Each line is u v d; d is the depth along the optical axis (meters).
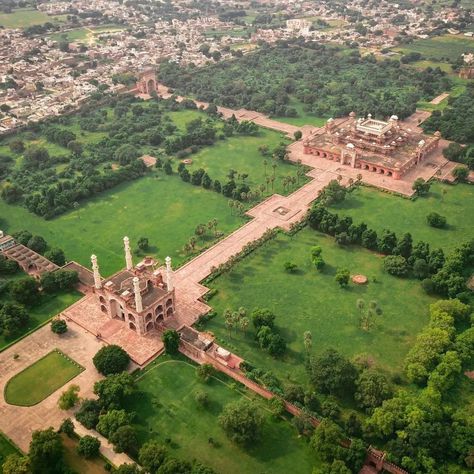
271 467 170.38
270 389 192.88
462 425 174.38
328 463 167.25
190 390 197.88
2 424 185.25
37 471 167.88
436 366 198.25
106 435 177.38
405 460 163.75
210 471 161.12
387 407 177.88
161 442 178.25
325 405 182.88
